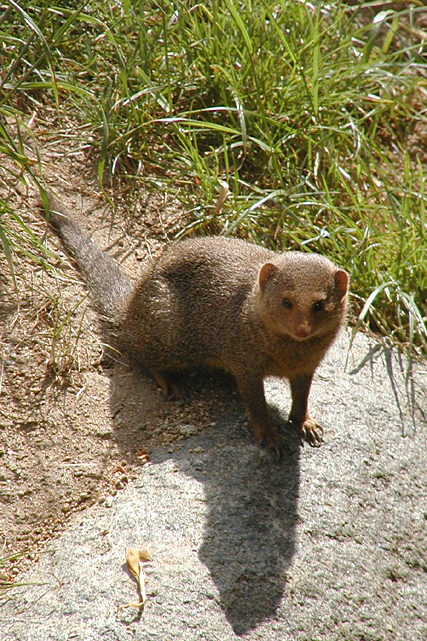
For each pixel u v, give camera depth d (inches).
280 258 250.7
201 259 282.0
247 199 344.8
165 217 343.6
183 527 221.0
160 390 279.9
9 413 255.4
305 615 210.8
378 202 374.0
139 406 270.2
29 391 261.9
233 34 379.2
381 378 295.9
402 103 421.4
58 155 344.2
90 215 333.4
